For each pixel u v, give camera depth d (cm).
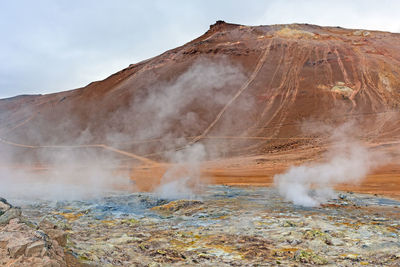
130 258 895
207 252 954
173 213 1499
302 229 1162
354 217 1359
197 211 1521
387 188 2180
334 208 1558
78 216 1444
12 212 891
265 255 927
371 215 1398
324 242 1023
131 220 1355
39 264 641
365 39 10238
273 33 11369
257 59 9606
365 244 1007
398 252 932
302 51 9612
